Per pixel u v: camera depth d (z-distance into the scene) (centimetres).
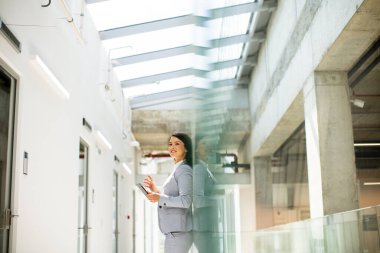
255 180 1241
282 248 432
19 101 410
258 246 453
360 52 584
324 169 643
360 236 270
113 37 866
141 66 1061
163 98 1285
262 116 840
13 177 400
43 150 482
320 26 609
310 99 670
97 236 816
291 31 746
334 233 311
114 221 1073
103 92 890
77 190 648
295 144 1176
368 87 862
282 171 1250
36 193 455
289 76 768
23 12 421
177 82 1206
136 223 1527
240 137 562
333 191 640
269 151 1195
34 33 454
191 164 273
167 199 254
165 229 256
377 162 1141
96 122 811
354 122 1063
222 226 279
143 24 866
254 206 1257
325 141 643
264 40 871
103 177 887
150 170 1662
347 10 509
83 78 703
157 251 1698
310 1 646
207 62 308
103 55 893
